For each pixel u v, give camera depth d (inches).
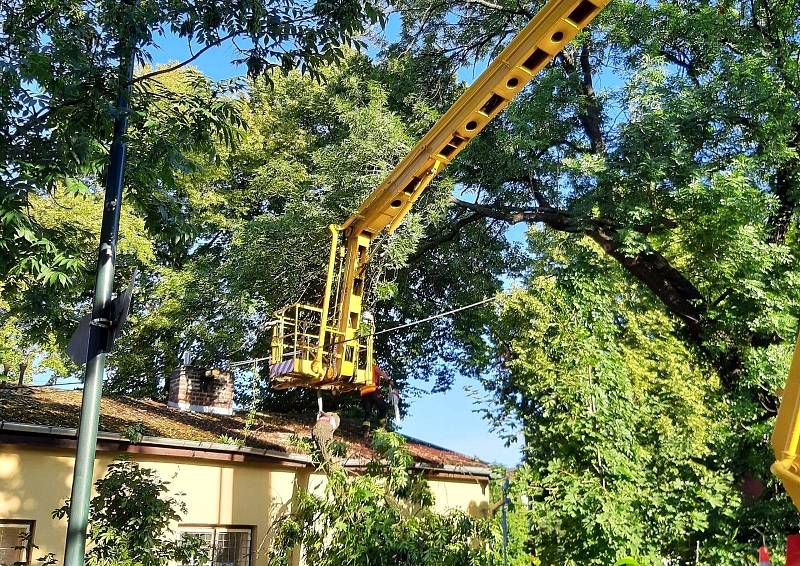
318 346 543.8
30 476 432.1
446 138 480.7
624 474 528.7
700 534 564.7
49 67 343.0
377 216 541.3
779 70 687.7
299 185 928.9
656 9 724.0
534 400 604.1
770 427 621.6
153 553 388.2
